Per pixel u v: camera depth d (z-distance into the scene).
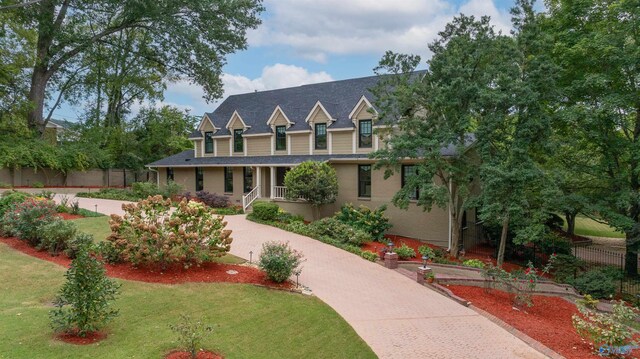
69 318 7.30
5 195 20.12
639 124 18.08
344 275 13.84
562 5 19.16
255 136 29.25
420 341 9.06
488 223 19.95
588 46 16.83
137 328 8.14
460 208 20.30
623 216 17.16
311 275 13.52
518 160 15.34
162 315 8.93
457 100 16.66
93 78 40.72
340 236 19.03
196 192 30.52
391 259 15.23
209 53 34.03
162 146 46.56
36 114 34.16
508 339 9.46
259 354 7.70
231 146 30.92
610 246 28.61
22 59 32.03
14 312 8.48
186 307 9.49
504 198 15.52
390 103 18.30
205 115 32.44
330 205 24.62
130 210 12.09
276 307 10.11
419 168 17.91
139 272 11.50
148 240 11.62
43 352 6.79
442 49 17.98
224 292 10.68
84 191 35.78
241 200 29.20
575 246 23.50
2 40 31.27
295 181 22.34
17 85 34.25
